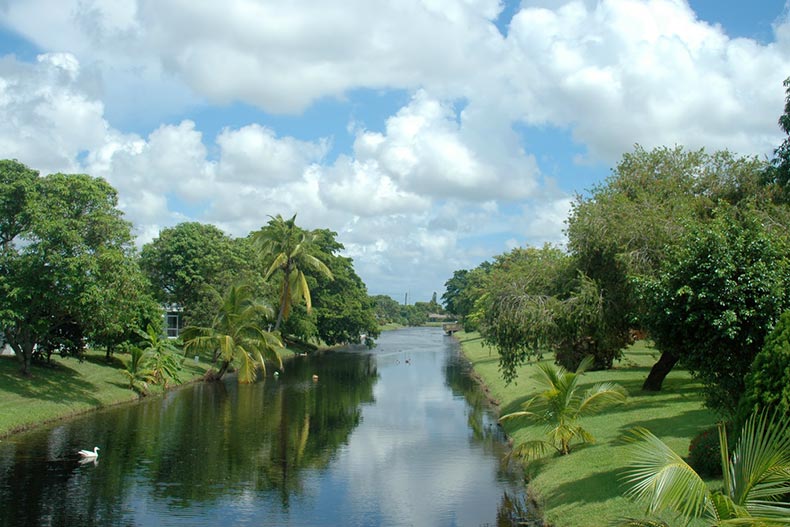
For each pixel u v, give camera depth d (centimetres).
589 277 2469
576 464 1638
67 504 1577
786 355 973
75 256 2614
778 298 1243
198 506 1586
